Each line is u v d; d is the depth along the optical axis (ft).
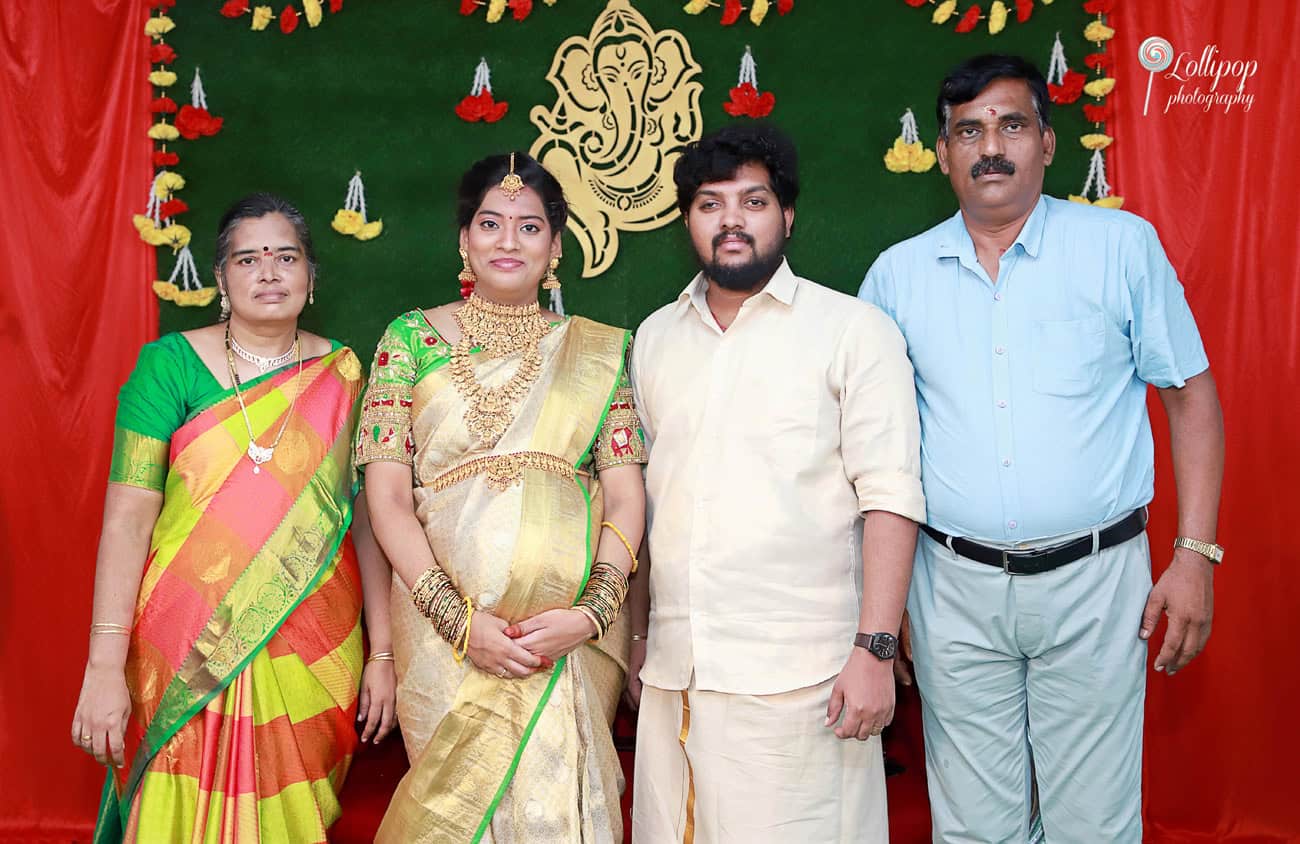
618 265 9.77
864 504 6.96
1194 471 7.45
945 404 7.53
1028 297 7.43
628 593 8.03
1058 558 7.22
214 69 9.69
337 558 7.73
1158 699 9.40
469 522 7.03
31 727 9.47
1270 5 9.20
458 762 6.88
